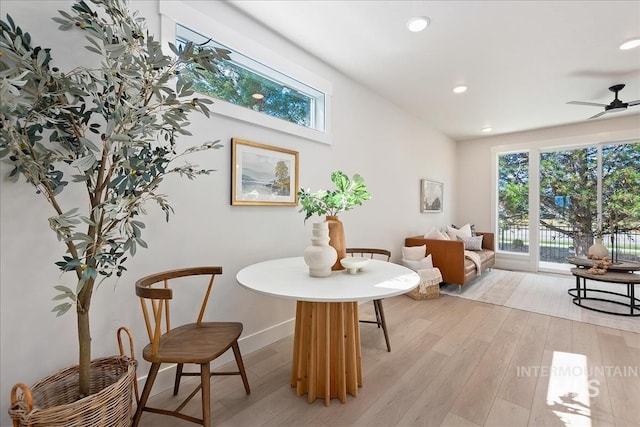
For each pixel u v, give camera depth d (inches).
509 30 91.9
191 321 75.4
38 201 53.4
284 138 99.7
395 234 162.6
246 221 87.8
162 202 57.2
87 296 47.4
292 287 59.4
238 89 88.8
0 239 49.9
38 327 53.5
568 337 97.9
